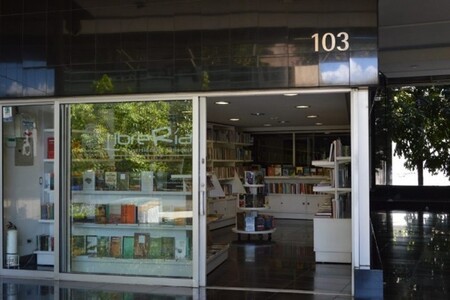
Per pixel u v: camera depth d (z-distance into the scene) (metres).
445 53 9.18
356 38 5.21
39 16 6.12
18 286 5.89
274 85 5.40
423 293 5.56
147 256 6.08
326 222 7.20
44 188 6.45
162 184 6.03
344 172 7.40
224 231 10.62
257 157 13.37
